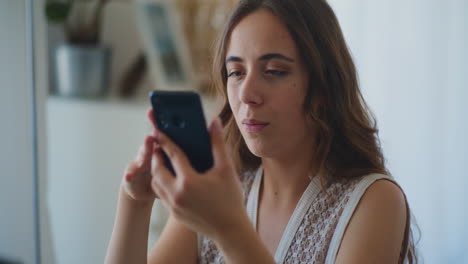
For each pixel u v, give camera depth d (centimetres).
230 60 72
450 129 215
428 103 212
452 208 219
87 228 181
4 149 147
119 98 205
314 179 78
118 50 220
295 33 70
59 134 186
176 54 209
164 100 54
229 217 54
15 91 146
